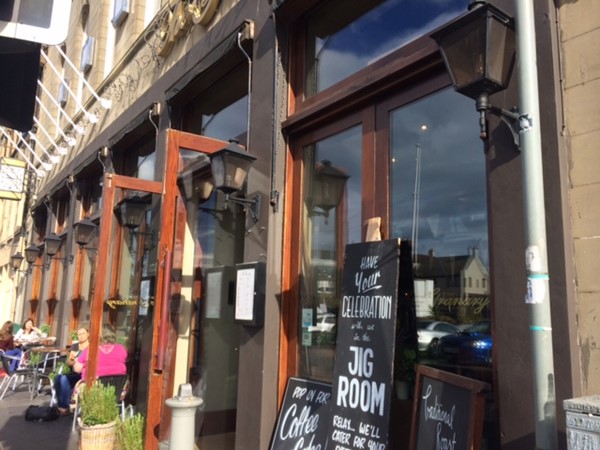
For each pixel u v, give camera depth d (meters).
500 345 2.47
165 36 6.54
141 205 6.63
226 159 4.21
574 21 2.40
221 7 5.45
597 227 2.22
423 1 3.51
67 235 10.70
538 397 2.01
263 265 4.25
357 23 4.05
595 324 2.17
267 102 4.50
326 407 3.63
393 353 2.79
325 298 3.94
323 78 4.30
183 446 3.19
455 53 2.36
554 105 2.37
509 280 2.46
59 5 1.97
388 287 2.90
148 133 7.49
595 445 1.62
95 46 9.88
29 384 9.13
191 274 5.38
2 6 1.90
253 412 4.14
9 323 9.73
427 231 3.21
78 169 9.91
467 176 3.02
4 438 5.74
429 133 3.29
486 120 2.46
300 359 4.09
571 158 2.33
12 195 13.05
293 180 4.39
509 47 2.32
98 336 6.04
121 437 4.68
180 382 5.23
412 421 2.86
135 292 6.70
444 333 3.00
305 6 4.37
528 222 2.09
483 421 2.45
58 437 5.80
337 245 3.89
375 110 3.68
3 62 2.27
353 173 3.83
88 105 10.06
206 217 5.33
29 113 2.30
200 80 5.75
